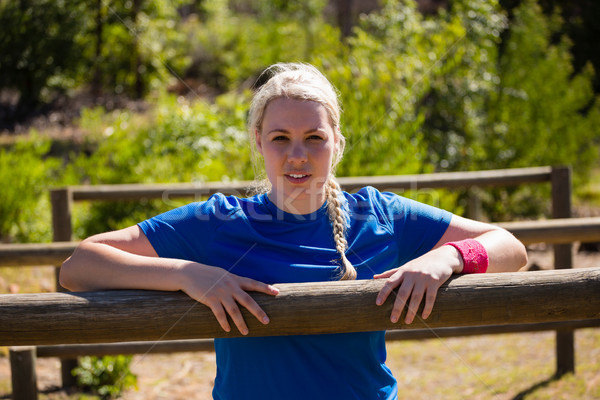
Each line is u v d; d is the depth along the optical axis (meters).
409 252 1.60
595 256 6.47
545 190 7.70
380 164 5.48
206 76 16.36
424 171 5.80
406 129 5.88
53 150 10.51
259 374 1.44
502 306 1.36
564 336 3.84
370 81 6.11
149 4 14.24
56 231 3.62
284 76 1.47
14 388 3.00
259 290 1.33
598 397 3.51
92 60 14.10
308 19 17.25
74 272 1.41
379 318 1.34
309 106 1.43
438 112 7.54
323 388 1.42
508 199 7.73
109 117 12.01
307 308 1.32
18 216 6.65
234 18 19.08
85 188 3.73
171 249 1.48
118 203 6.11
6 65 13.25
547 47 7.55
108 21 13.84
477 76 7.46
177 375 4.02
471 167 7.43
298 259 1.48
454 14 7.45
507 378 3.87
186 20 18.33
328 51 7.17
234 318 1.31
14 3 13.19
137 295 1.34
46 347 3.17
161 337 1.34
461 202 7.14
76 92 14.61
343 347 1.44
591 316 1.38
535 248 6.89
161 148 7.26
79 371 3.75
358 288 1.34
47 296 1.33
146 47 14.25
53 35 13.34
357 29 7.12
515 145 7.72
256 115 1.51
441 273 1.36
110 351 3.23
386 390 1.50
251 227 1.49
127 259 1.39
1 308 1.30
